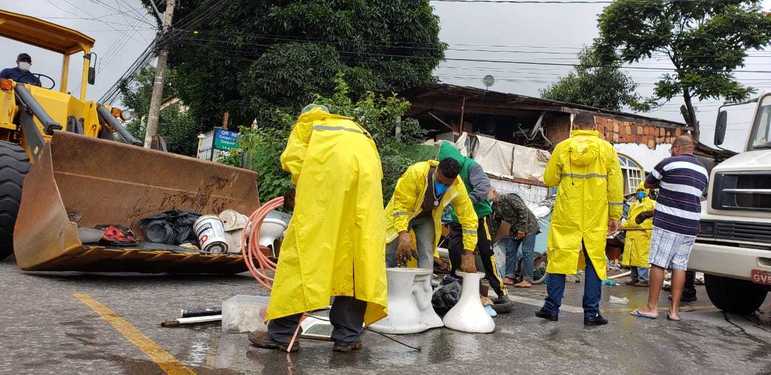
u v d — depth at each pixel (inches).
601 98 1020.5
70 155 218.7
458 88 642.8
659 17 901.2
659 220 225.1
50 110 274.5
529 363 143.9
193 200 250.1
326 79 639.8
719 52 864.3
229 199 260.5
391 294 170.2
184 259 214.4
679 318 227.5
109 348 127.0
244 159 445.4
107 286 205.0
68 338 132.0
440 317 194.4
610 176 204.8
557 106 690.8
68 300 173.5
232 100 742.5
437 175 183.0
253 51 695.1
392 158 433.1
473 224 190.9
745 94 844.0
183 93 859.4
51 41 313.0
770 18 842.8
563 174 207.6
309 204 127.7
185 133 1045.2
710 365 154.7
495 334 177.3
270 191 410.3
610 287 349.1
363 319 139.9
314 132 133.0
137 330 145.0
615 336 184.5
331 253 126.2
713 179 242.8
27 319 145.9
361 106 458.3
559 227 206.7
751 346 185.0
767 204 223.0
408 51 732.7
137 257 204.1
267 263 178.9
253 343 138.5
